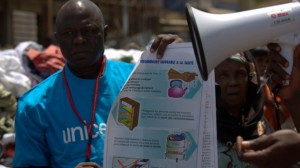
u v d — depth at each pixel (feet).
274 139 4.35
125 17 61.98
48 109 7.80
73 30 7.60
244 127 7.16
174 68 6.67
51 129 7.78
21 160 7.75
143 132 6.71
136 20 69.62
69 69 8.09
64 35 7.66
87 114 7.83
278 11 5.23
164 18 75.51
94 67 8.04
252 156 4.34
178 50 6.68
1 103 12.74
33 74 14.79
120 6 66.39
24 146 7.77
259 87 7.22
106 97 7.97
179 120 6.58
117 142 6.80
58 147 7.74
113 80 8.15
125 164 6.75
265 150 4.33
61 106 7.84
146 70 6.79
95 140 7.73
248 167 7.01
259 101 7.45
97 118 7.82
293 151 4.28
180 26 73.51
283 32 5.21
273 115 8.57
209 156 6.42
